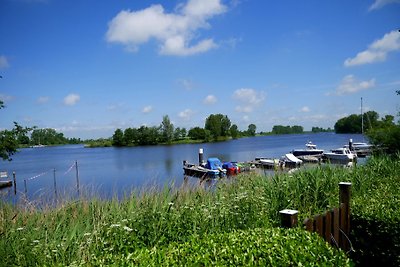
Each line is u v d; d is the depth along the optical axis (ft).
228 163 102.01
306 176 23.97
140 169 131.54
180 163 153.69
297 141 377.50
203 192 21.56
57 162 197.36
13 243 13.15
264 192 20.98
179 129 410.72
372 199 17.34
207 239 10.84
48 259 12.48
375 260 14.52
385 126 68.33
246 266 8.71
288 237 10.61
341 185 15.65
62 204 18.25
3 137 40.96
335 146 240.53
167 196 18.08
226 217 16.75
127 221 14.92
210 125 430.20
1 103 39.73
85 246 13.14
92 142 507.71
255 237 10.69
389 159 32.96
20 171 143.43
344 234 14.94
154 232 14.21
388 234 14.01
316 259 9.37
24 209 17.81
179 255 9.48
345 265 9.54
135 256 9.82
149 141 385.29
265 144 324.80
